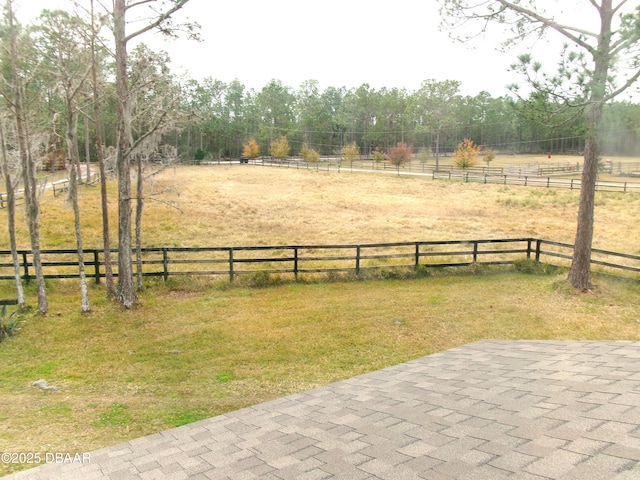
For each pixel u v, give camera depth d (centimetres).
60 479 379
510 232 2122
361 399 504
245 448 399
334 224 2378
